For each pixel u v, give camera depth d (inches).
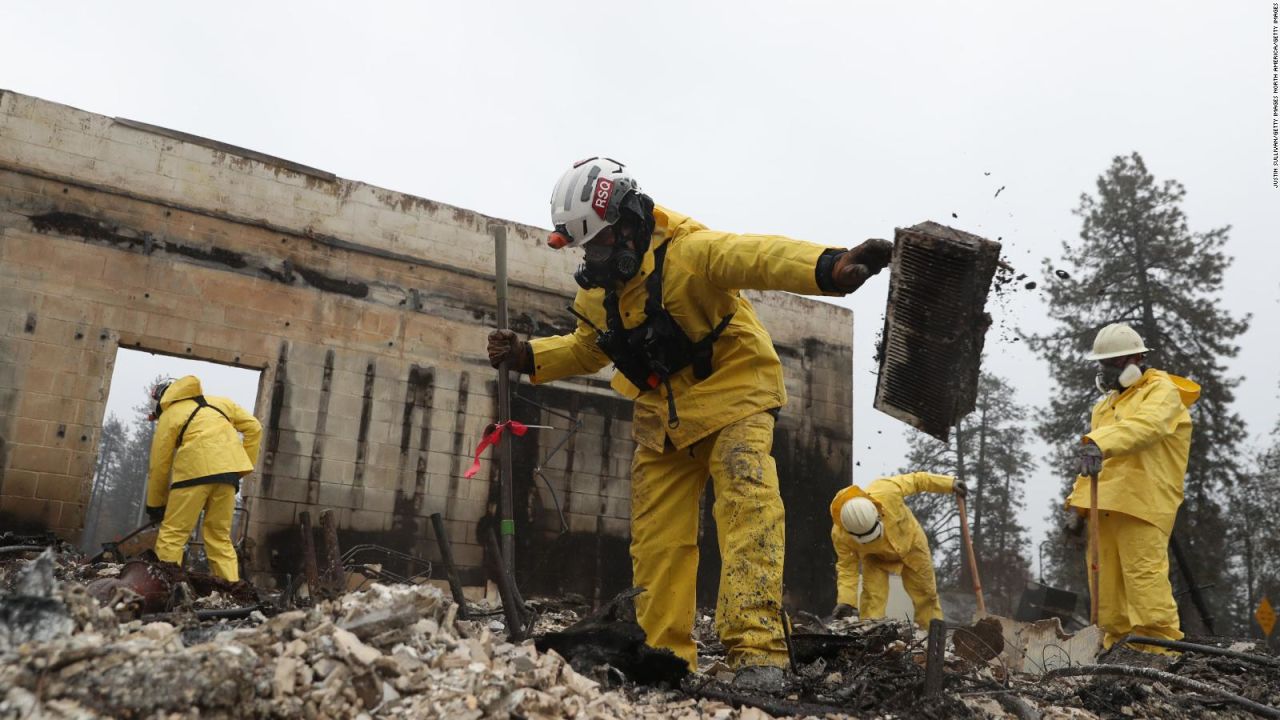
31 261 317.4
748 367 131.9
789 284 117.5
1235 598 975.0
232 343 346.6
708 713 103.3
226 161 356.5
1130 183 924.6
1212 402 845.2
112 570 206.7
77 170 329.4
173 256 341.1
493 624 172.1
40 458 309.3
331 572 164.4
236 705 72.6
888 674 131.7
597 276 131.0
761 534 123.2
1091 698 141.1
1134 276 905.5
